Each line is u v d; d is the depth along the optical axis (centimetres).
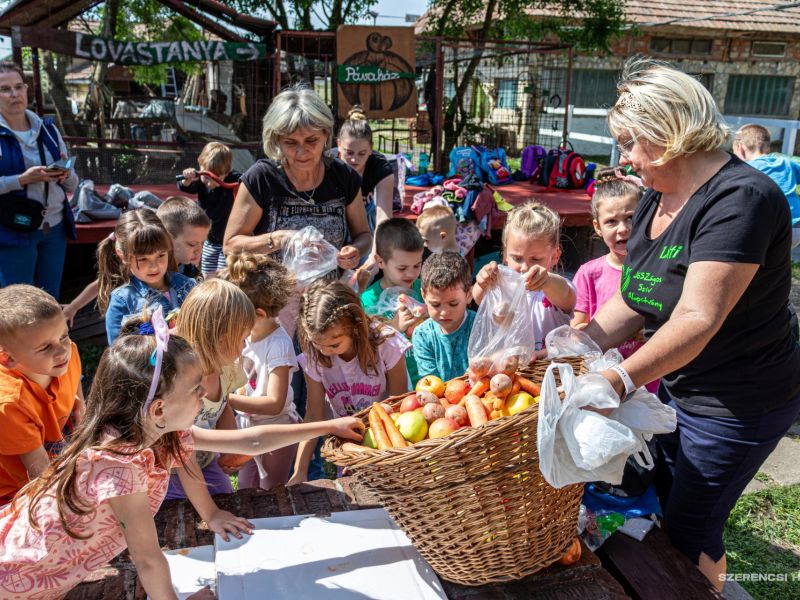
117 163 728
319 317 222
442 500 149
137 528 144
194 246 351
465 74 1070
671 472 216
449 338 263
